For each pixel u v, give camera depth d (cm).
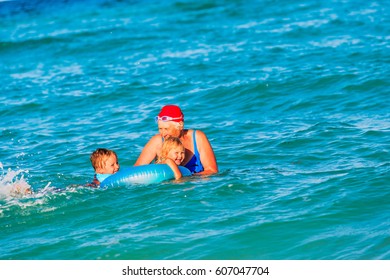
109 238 2430
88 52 6606
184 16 7844
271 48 5978
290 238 2327
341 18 6900
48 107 4866
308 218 2461
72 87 5366
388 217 2412
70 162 3572
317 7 7581
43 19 8388
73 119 4522
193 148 3164
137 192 2841
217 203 2675
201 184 2898
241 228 2419
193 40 6638
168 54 6162
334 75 4881
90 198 2812
